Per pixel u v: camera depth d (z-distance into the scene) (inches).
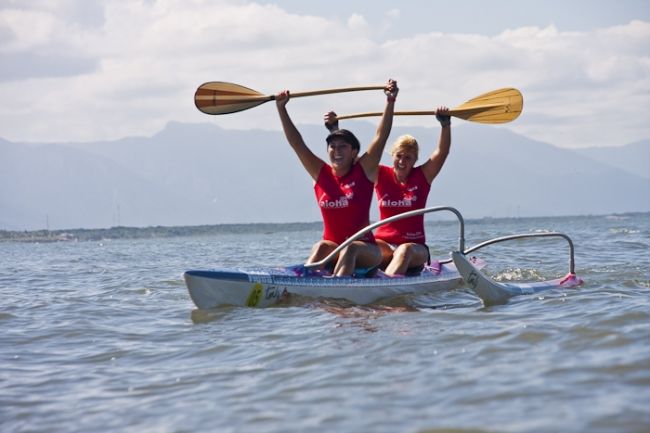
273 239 4288.9
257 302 719.1
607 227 4116.6
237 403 426.0
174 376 497.7
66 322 727.7
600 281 857.5
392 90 738.8
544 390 408.5
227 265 1540.4
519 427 357.4
